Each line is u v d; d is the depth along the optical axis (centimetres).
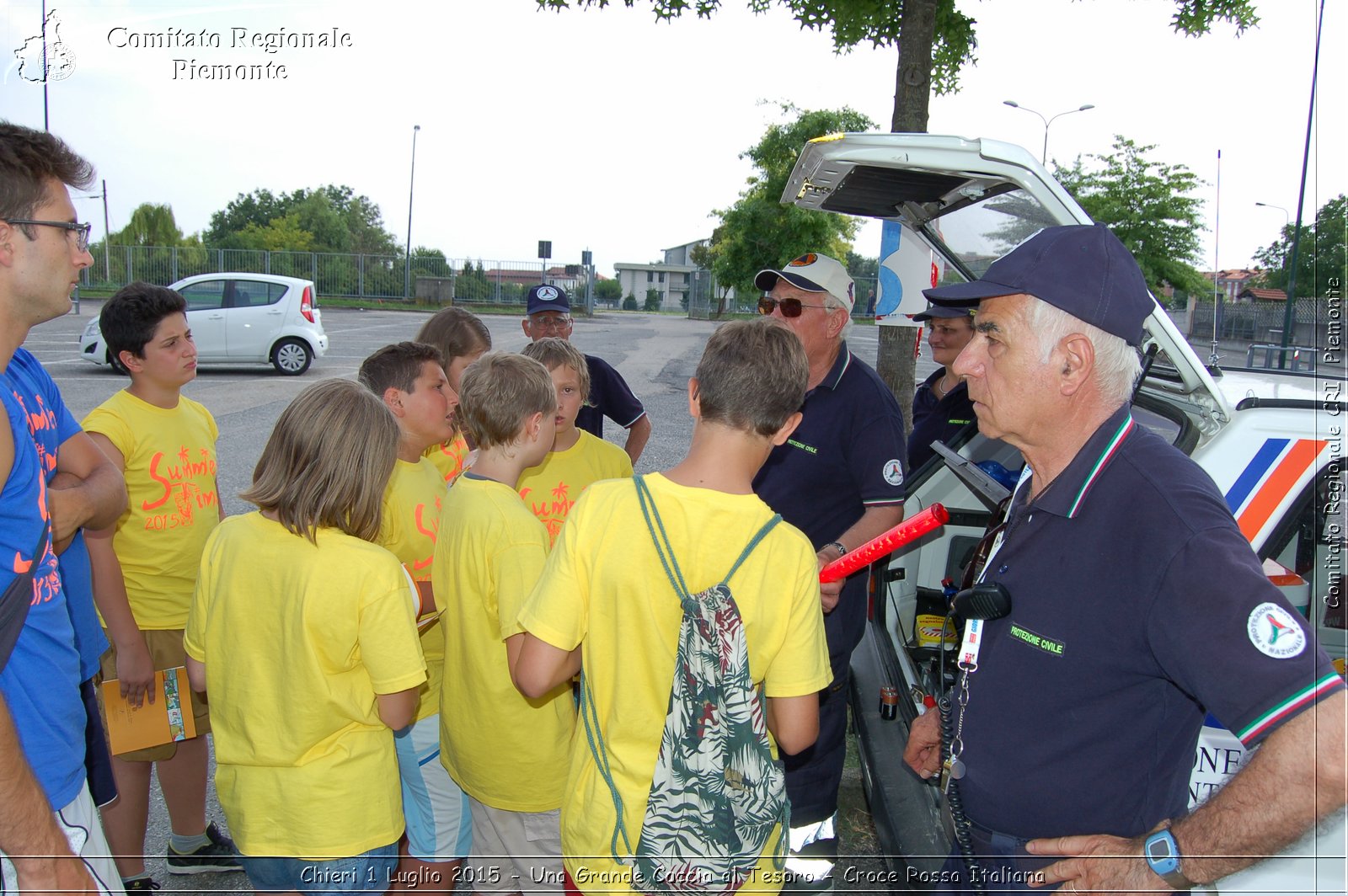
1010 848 149
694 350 2048
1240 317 821
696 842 137
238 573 185
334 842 186
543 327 432
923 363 1630
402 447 249
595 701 149
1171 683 135
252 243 3759
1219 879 119
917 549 334
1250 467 193
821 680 150
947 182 235
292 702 181
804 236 2489
